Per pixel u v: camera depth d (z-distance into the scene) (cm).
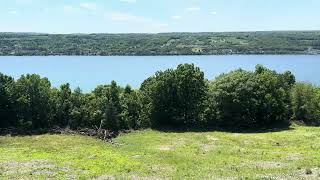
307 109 9156
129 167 5119
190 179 4559
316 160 5491
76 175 4719
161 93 8738
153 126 8781
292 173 4831
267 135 7581
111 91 8750
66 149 6338
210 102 8831
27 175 4703
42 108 8300
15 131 7894
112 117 8400
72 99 8600
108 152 6112
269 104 8738
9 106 8225
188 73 8831
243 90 8644
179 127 8712
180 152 6141
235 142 6962
